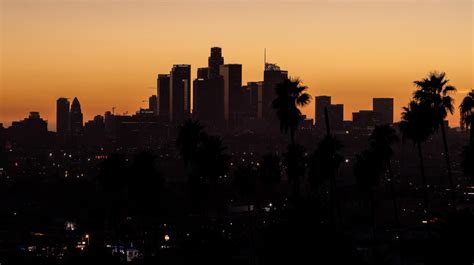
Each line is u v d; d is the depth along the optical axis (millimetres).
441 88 127062
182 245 109312
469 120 115812
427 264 84375
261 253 67938
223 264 99312
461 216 77375
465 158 120000
